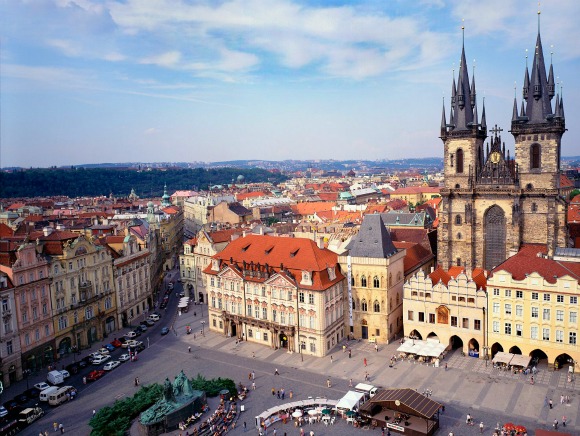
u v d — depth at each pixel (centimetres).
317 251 13975
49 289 13388
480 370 11856
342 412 10044
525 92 15350
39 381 12250
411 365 12312
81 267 14612
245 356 13425
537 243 15450
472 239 16312
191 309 18150
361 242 14025
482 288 12550
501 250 16050
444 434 9162
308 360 12950
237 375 12175
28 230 19138
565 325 11438
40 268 13088
